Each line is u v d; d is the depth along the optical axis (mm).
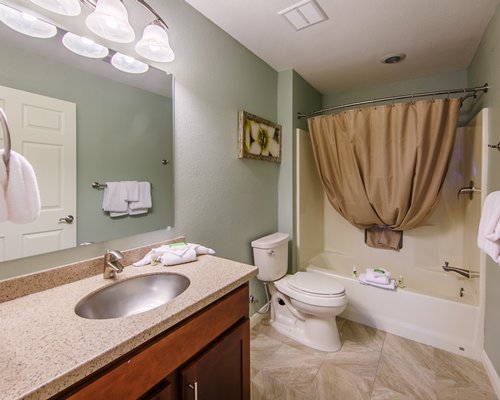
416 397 1372
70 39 968
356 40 1812
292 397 1380
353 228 2730
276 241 1998
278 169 2354
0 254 807
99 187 1064
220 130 1673
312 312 1753
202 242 1568
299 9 1490
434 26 1655
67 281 948
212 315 887
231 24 1625
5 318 711
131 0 1152
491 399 1355
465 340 1698
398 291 1933
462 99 1882
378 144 2109
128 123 1163
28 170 812
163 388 708
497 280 1405
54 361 539
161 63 1299
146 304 1017
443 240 2318
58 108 935
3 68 810
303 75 2404
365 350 1760
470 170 2012
